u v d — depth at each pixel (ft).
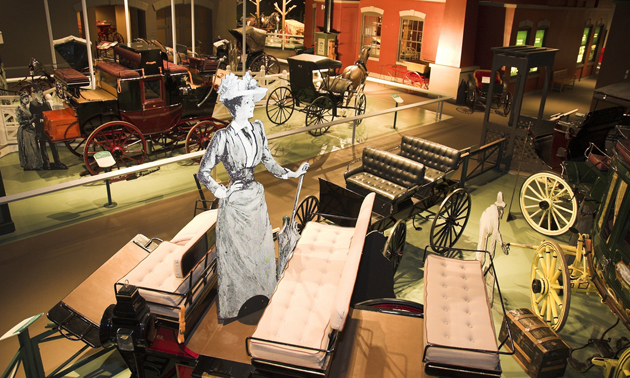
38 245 22.34
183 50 48.44
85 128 29.43
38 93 30.25
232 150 12.75
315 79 49.39
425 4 60.54
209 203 27.14
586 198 21.72
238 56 53.42
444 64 57.67
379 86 65.41
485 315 13.84
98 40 64.54
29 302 18.21
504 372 16.17
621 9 37.11
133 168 25.76
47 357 15.67
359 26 69.77
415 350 13.79
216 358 12.84
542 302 19.48
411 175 23.59
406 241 24.36
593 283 16.70
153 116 31.24
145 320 12.23
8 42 49.55
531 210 28.73
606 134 26.68
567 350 15.30
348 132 43.42
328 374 12.29
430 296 14.51
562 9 63.05
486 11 56.70
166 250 16.11
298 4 102.68
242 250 13.61
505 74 55.93
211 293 15.40
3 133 33.99
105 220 24.99
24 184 29.27
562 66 68.28
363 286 17.52
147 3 59.31
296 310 13.06
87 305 14.52
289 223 15.16
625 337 17.38
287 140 40.24
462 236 25.21
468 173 34.47
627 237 14.33
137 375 13.06
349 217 20.71
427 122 48.44
